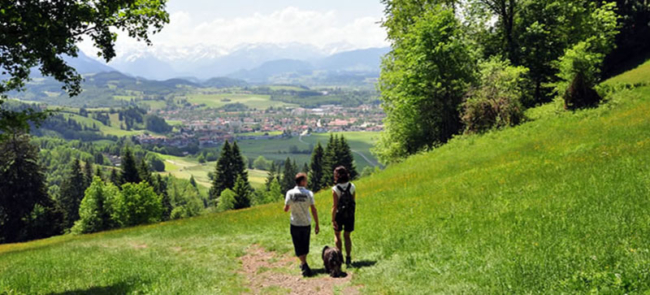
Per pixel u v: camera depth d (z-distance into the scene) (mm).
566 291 5227
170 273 9898
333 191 8711
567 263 6031
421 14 39469
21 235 60344
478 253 7648
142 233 23312
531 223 8477
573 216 8109
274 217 19906
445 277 6879
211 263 11398
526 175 13766
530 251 6941
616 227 6895
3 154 60156
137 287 8695
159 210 69625
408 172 24906
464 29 41281
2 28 10109
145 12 13406
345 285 7570
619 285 4980
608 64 55469
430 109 36031
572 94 25781
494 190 12875
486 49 40312
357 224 13281
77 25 11562
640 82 28781
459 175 18250
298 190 8648
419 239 9641
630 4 54344
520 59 37375
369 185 24062
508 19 39219
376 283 7277
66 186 95188
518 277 5941
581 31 39062
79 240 25719
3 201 60594
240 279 9266
